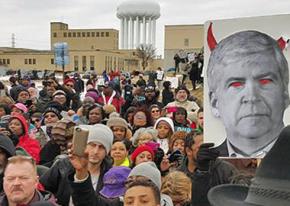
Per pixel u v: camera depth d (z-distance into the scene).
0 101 10.34
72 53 89.81
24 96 12.05
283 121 3.80
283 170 1.60
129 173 4.12
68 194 4.20
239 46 3.87
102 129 4.63
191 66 25.86
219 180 3.22
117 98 13.12
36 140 7.08
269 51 3.80
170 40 65.44
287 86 3.79
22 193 3.43
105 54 90.44
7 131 6.30
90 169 4.50
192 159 4.55
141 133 6.36
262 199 1.60
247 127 3.84
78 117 8.51
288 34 3.75
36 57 92.19
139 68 91.06
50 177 4.30
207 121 4.02
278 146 1.62
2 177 4.16
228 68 3.91
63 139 5.76
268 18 3.79
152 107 9.33
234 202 1.73
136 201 3.10
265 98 3.81
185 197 4.21
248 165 3.78
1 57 94.00
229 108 3.91
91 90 13.05
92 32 110.88
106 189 4.14
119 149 5.39
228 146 3.94
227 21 3.91
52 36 112.75
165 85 15.25
